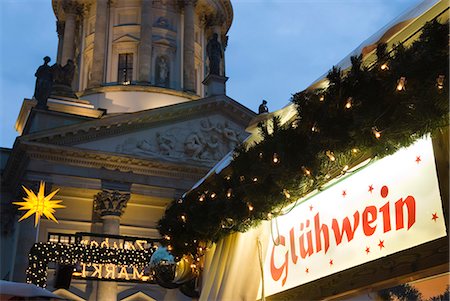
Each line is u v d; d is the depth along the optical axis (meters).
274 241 7.80
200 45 68.50
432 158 5.28
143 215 45.44
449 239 4.93
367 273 5.98
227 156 9.07
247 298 8.07
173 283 10.76
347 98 5.47
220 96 47.84
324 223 6.79
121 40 62.81
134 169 44.00
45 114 44.12
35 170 40.91
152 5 65.62
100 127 43.62
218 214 8.29
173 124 46.66
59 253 14.95
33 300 8.62
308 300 6.97
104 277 14.64
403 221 5.52
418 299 5.35
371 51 6.04
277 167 6.60
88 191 42.53
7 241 45.34
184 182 45.28
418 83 4.90
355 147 5.58
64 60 64.50
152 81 61.66
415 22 5.55
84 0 66.69
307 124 6.07
